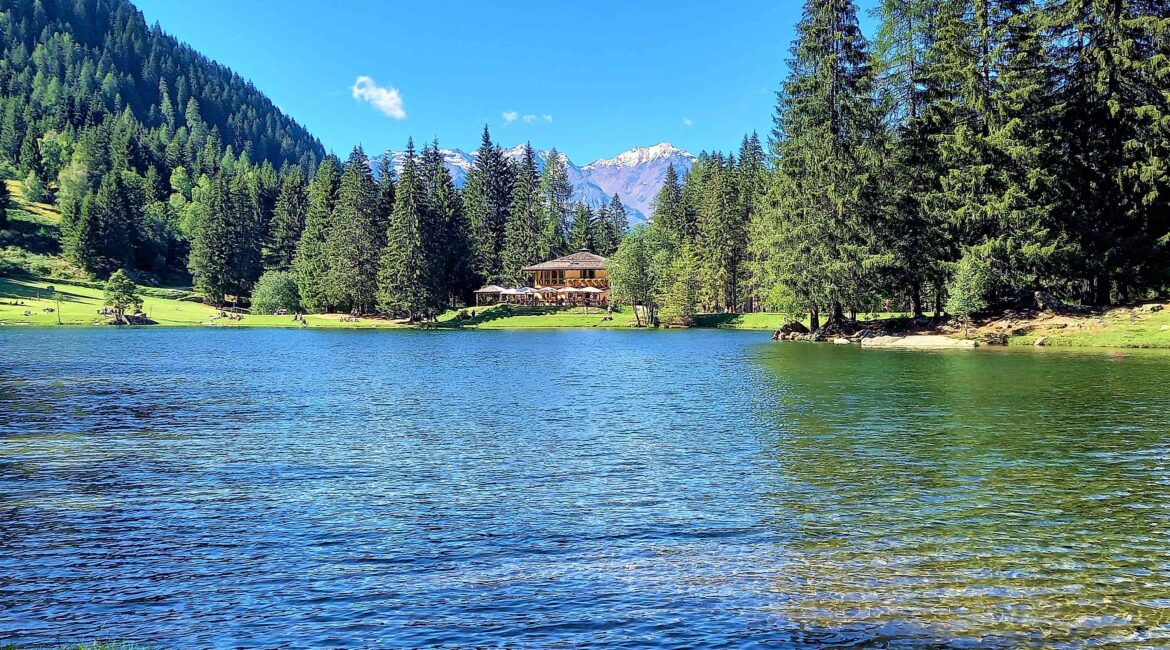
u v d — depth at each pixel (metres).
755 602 7.44
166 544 9.33
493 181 157.88
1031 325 48.16
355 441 16.70
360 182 112.25
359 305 113.81
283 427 18.78
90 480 12.86
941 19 51.81
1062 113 48.44
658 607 7.35
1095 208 48.69
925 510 10.62
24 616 7.18
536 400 24.19
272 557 8.84
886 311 83.12
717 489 12.01
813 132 55.28
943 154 51.72
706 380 29.91
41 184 176.25
